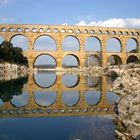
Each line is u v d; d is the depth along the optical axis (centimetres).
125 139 2053
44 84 7462
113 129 2459
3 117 3064
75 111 3491
